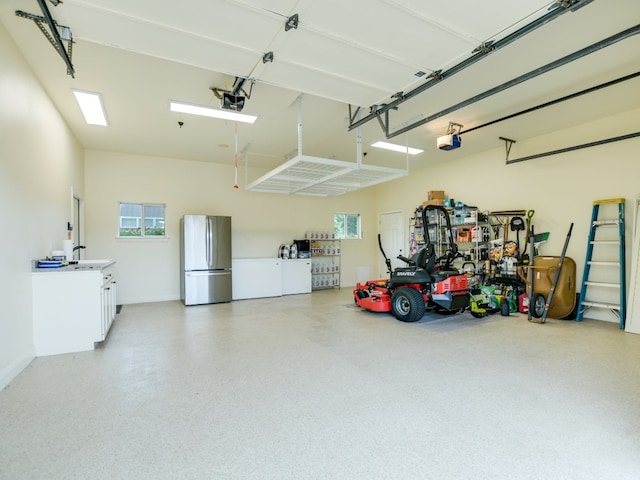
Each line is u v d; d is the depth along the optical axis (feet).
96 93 13.03
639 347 12.46
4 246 9.30
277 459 6.10
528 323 16.24
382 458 6.11
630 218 15.60
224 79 12.01
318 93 11.07
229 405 8.16
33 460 6.07
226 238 22.62
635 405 8.04
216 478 5.61
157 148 20.72
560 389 8.93
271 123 16.31
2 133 9.14
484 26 7.70
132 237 22.12
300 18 7.36
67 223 16.21
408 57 8.93
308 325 16.17
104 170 21.36
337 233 30.66
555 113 15.57
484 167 21.84
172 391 8.95
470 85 12.51
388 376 9.87
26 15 7.75
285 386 9.24
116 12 7.10
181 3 6.86
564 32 9.45
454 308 16.25
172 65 11.04
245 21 7.45
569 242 17.66
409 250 27.50
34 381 9.59
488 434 6.87
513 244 19.44
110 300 14.87
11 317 9.76
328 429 7.09
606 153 16.28
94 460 6.08
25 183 10.81
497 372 10.11
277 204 27.32
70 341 12.14
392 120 15.96
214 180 24.71
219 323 16.62
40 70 11.33
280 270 25.45
